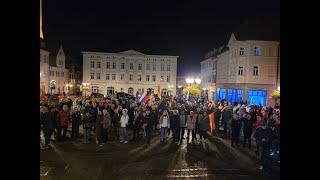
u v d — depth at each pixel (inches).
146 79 2940.5
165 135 679.1
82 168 454.6
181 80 3036.4
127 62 2923.2
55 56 2701.8
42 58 2166.6
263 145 471.5
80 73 3312.0
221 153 567.8
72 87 3107.8
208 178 418.0
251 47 1478.8
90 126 644.1
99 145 619.2
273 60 1482.5
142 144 642.8
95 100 782.5
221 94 1849.2
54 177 409.7
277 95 1130.7
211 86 2108.8
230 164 491.2
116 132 709.3
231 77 1637.6
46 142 573.6
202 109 732.7
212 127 756.0
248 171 453.4
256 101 1481.3
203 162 502.6
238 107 727.1
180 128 679.7
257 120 578.6
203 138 722.2
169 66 2942.9
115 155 539.5
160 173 437.4
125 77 2925.7
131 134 762.8
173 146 627.8
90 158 514.3
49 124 570.9
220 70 1913.1
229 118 740.7
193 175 431.2
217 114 760.3
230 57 1668.3
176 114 663.1
